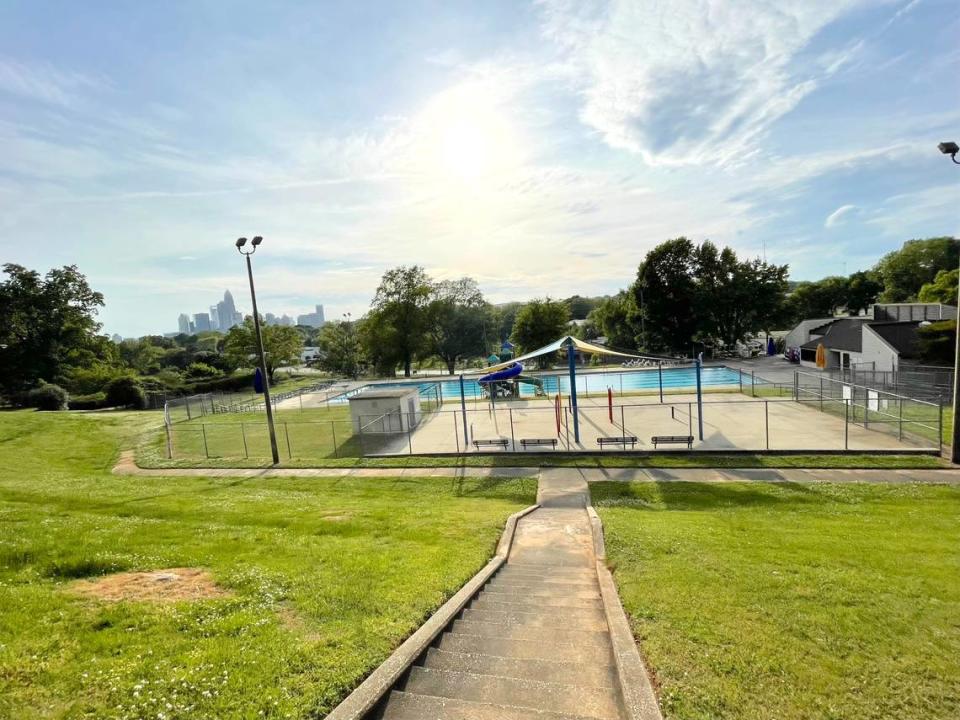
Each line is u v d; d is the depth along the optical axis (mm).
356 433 27500
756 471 17109
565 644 5781
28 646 5117
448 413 31828
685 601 6754
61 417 34844
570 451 20375
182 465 22125
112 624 5820
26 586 6887
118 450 26281
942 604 6578
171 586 7137
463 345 67500
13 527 10023
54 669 4723
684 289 56344
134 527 10438
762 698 4633
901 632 5863
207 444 26812
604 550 9492
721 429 22922
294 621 6051
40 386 48125
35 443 26625
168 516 12391
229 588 7109
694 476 16969
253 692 4477
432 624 6078
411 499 15625
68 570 7715
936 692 4762
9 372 51906
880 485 14953
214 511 12844
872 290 75375
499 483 17406
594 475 17672
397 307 62781
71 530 9906
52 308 54844
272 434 21609
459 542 10398
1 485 16250
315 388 52500
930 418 21484
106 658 5004
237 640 5441
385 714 4270
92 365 56125
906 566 8086
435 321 65438
